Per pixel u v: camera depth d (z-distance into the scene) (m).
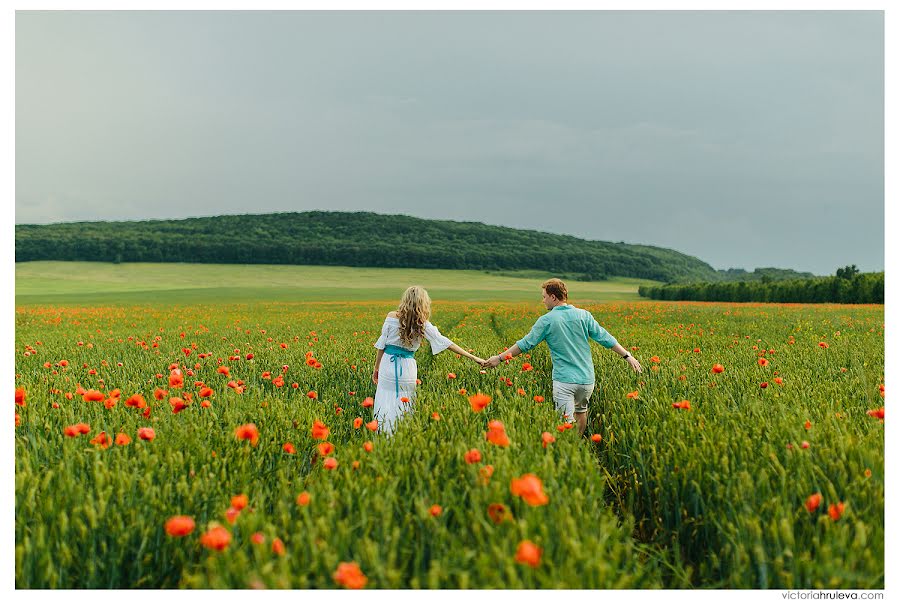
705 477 3.15
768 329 14.44
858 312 23.00
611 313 24.00
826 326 14.91
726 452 3.26
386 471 2.93
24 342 13.05
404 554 2.28
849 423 3.71
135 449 3.41
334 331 16.31
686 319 19.70
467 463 2.80
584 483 2.88
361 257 123.62
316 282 95.81
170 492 2.78
